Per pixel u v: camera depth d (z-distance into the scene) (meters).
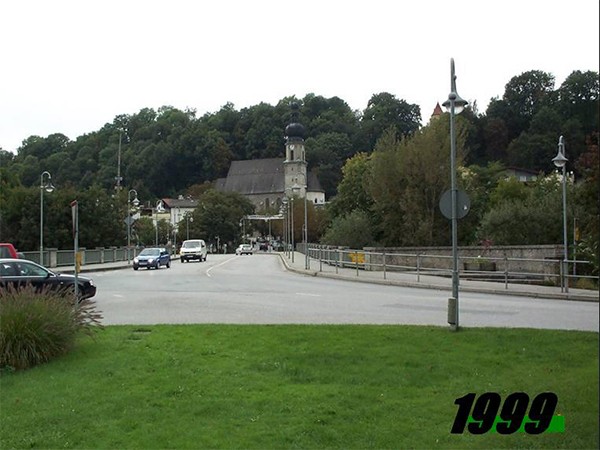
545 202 41.06
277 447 5.91
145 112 176.12
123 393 7.85
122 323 14.73
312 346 10.76
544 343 10.79
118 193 72.75
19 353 9.29
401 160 45.16
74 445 6.11
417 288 25.86
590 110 93.38
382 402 7.34
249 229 140.50
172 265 54.41
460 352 10.09
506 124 108.56
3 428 6.63
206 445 5.99
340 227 49.28
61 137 144.38
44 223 65.75
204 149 164.88
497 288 23.67
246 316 16.17
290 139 150.50
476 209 46.59
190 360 9.73
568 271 24.56
